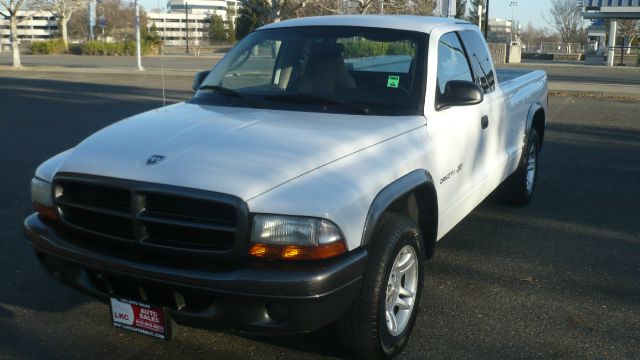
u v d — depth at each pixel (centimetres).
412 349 381
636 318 423
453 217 456
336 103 416
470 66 512
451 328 408
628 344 388
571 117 1365
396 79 430
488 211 673
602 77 2489
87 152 349
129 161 329
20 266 511
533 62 3719
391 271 347
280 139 350
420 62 436
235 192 301
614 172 857
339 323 337
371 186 332
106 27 7050
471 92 423
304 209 300
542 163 912
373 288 330
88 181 329
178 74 2523
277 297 295
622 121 1309
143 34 5788
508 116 582
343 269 304
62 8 5416
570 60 4312
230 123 378
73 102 1600
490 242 574
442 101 432
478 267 513
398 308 374
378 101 418
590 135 1142
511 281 485
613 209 682
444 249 555
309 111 412
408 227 355
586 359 370
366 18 484
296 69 450
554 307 440
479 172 510
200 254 306
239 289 296
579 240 580
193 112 410
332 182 318
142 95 1766
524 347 384
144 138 355
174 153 331
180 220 309
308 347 382
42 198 358
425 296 457
